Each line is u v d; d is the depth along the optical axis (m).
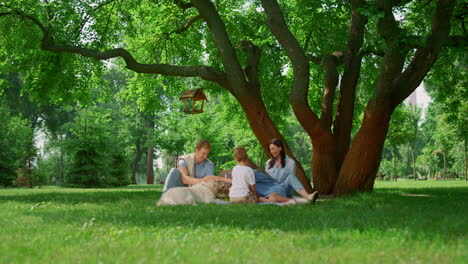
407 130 47.53
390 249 3.60
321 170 13.26
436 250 3.55
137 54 20.00
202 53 20.23
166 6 16.89
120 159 37.50
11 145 37.00
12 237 4.32
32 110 48.25
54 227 5.08
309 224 5.17
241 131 29.61
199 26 19.06
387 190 16.33
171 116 35.50
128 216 6.20
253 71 13.81
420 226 4.88
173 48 19.75
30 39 15.20
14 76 43.41
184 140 36.09
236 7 18.84
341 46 17.69
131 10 18.00
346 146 13.78
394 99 11.80
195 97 13.05
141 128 46.84
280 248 3.68
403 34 10.31
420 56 11.69
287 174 9.34
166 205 7.98
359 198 10.02
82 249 3.63
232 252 3.47
